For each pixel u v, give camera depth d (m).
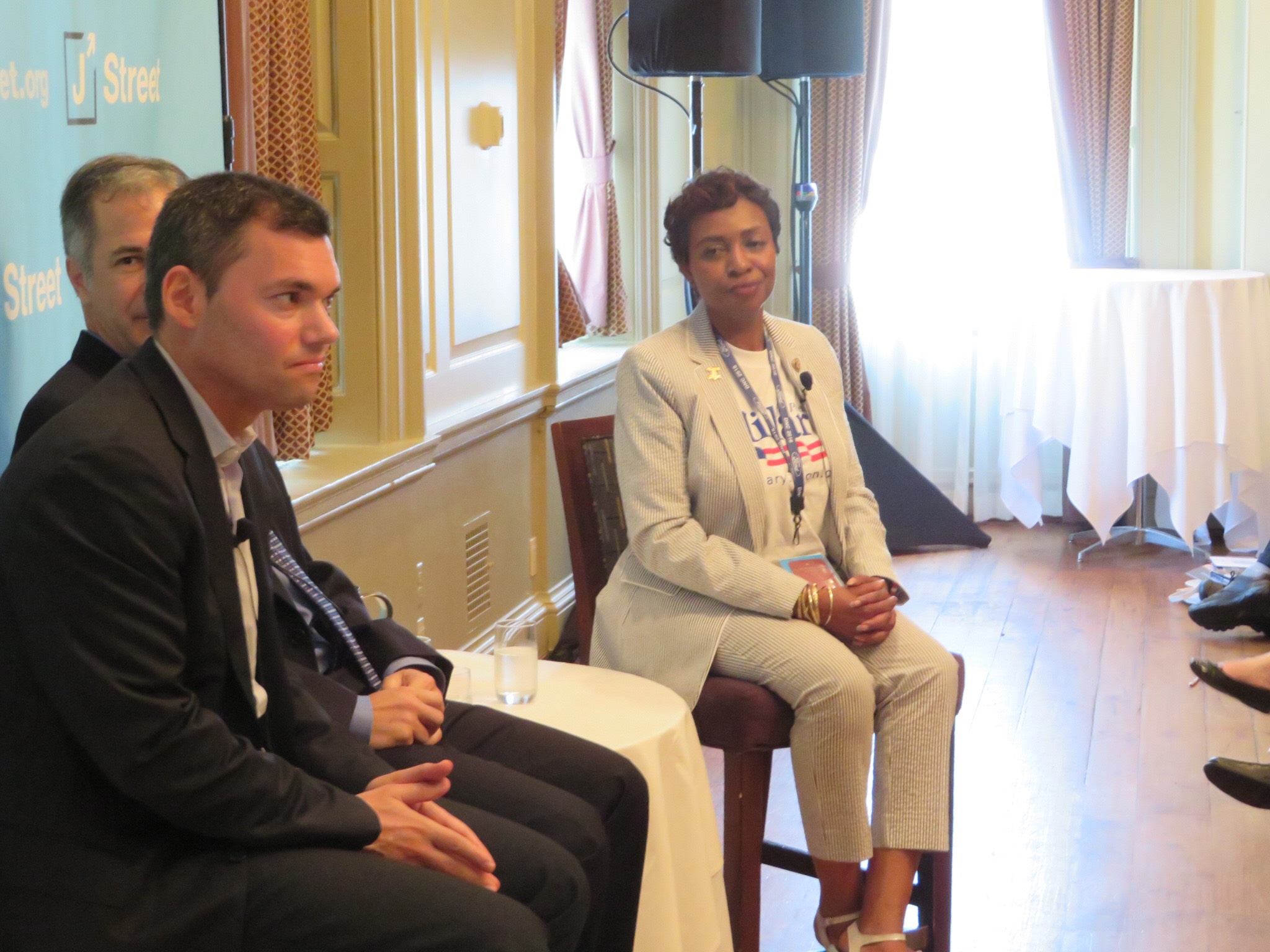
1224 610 4.46
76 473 1.37
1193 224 6.07
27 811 1.38
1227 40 5.92
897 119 6.19
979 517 6.25
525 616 4.29
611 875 1.94
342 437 3.37
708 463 2.46
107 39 1.97
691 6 4.06
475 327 3.94
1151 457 5.31
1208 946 2.60
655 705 2.23
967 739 3.69
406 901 1.45
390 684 2.00
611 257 5.08
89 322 1.84
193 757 1.39
